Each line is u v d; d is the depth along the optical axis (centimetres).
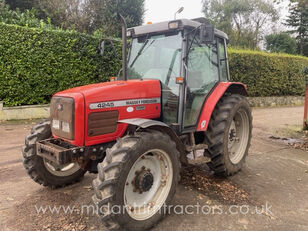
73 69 779
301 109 1248
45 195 305
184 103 311
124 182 220
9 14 942
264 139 616
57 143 283
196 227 249
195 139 376
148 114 300
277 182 365
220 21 2141
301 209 292
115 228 219
